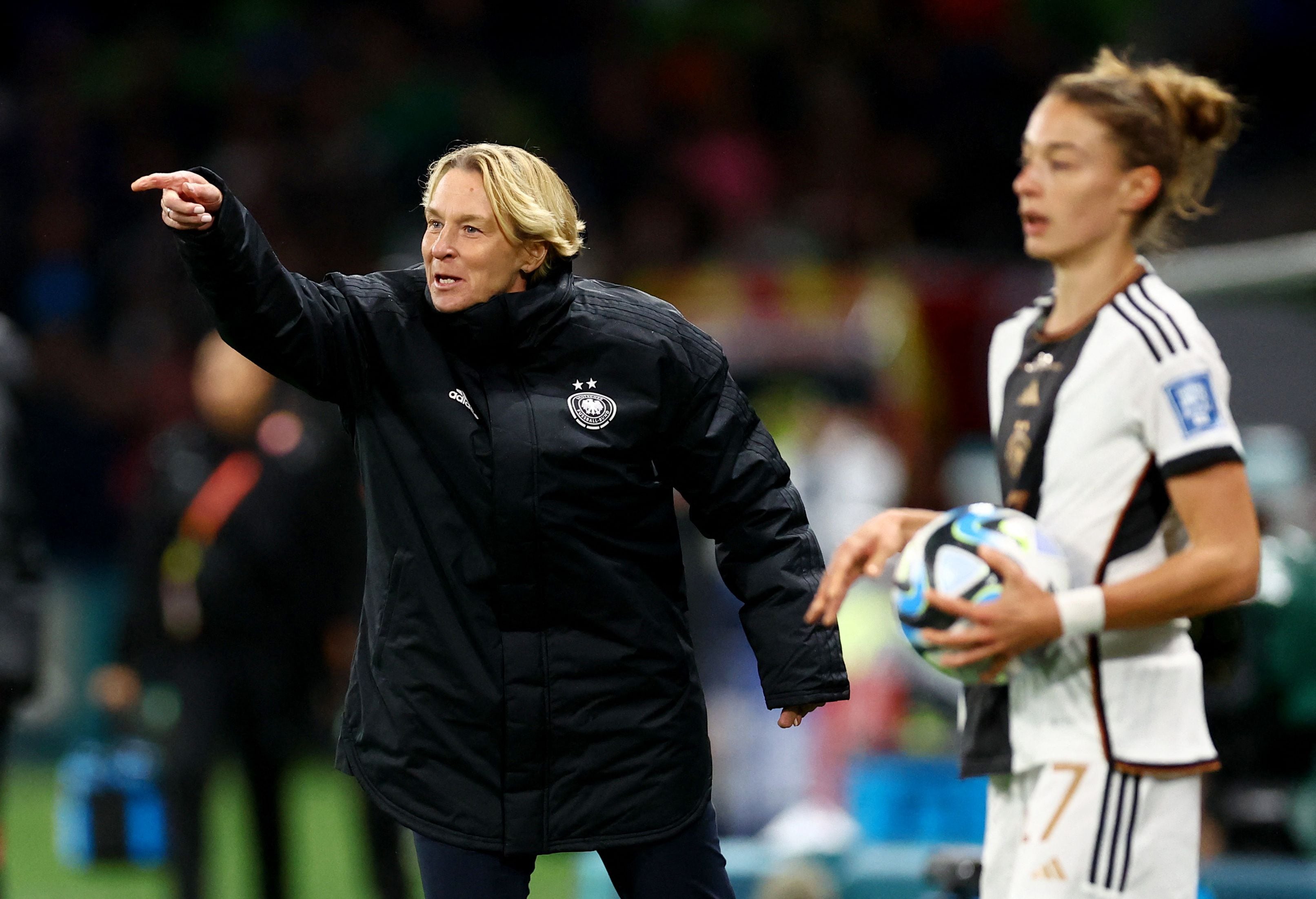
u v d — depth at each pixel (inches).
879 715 1114.7
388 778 430.6
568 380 429.7
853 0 2246.6
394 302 433.7
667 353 434.0
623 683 433.4
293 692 881.5
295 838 1234.0
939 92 2215.8
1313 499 906.1
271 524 871.7
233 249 399.5
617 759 433.1
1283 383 1060.5
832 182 2127.2
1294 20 2263.8
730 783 1098.7
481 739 425.7
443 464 426.3
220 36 2219.5
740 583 447.2
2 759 750.5
